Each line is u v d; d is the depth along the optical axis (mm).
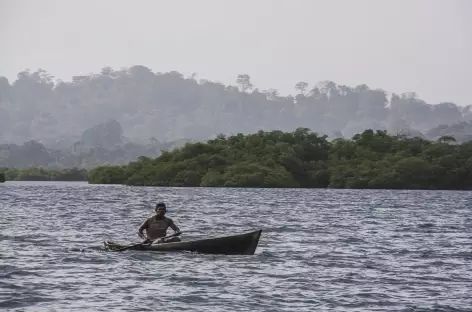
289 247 86688
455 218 140625
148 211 152375
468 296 57875
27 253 77812
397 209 170250
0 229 103938
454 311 52812
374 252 83438
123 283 61125
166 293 57219
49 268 68000
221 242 78062
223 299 55375
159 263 71875
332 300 55781
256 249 83688
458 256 80688
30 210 149500
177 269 68375
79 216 134250
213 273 66438
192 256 76875
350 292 58812
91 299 54750
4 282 60438
